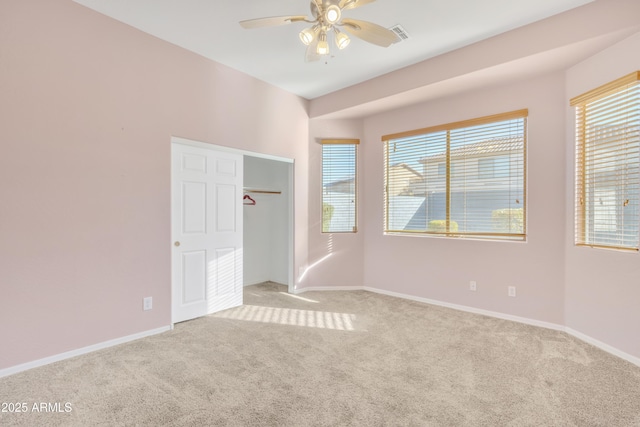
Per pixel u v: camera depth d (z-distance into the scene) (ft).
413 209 13.66
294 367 7.52
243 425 5.46
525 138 10.76
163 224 9.76
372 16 8.60
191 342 8.95
